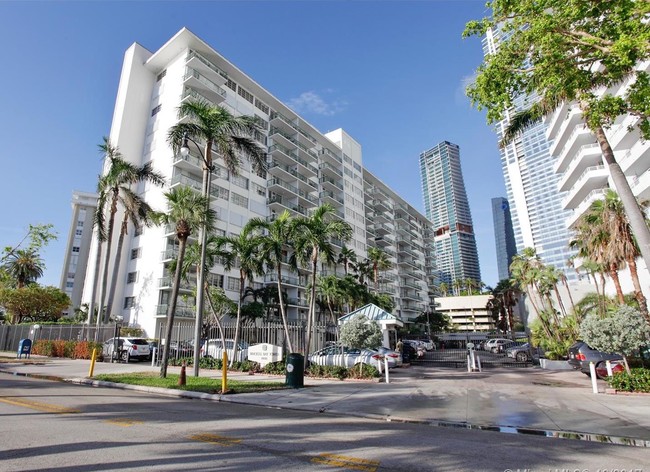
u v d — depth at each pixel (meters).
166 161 42.09
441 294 142.50
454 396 11.49
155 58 46.59
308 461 4.91
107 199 31.44
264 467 4.61
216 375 16.20
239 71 49.28
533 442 6.35
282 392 12.13
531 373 19.39
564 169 45.59
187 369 18.61
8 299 34.66
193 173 42.84
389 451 5.53
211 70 45.62
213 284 40.22
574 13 8.98
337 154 70.88
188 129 16.89
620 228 20.06
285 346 19.42
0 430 6.18
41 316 39.28
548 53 9.55
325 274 55.19
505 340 40.25
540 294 35.06
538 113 12.63
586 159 36.78
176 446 5.47
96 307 40.50
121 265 42.25
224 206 44.50
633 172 30.67
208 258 21.86
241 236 20.31
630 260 19.70
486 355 35.97
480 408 9.62
